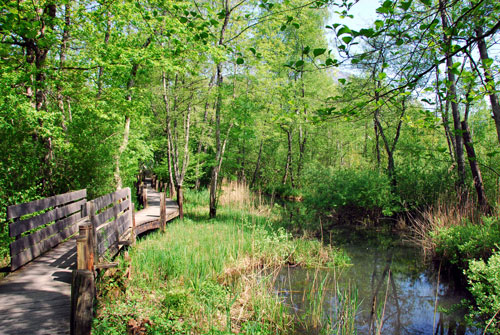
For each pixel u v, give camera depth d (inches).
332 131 1005.8
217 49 367.2
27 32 191.6
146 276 256.7
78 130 401.1
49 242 244.1
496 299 200.7
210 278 268.4
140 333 169.2
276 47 538.9
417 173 560.7
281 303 243.4
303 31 749.9
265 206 660.1
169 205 603.8
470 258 293.7
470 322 213.5
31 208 213.3
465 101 146.6
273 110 554.9
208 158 778.2
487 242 288.2
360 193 564.4
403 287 288.4
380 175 597.0
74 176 382.6
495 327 206.5
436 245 353.7
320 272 321.4
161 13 316.5
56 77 297.6
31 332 132.1
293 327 211.9
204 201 714.2
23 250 209.0
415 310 244.5
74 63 330.6
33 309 152.2
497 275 208.4
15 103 279.7
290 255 350.3
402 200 575.8
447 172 516.7
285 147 1112.2
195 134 812.0
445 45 128.1
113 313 180.5
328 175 615.5
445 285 291.3
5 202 255.6
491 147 492.4
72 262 218.7
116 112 415.2
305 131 958.4
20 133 295.4
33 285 180.4
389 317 232.5
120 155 454.6
